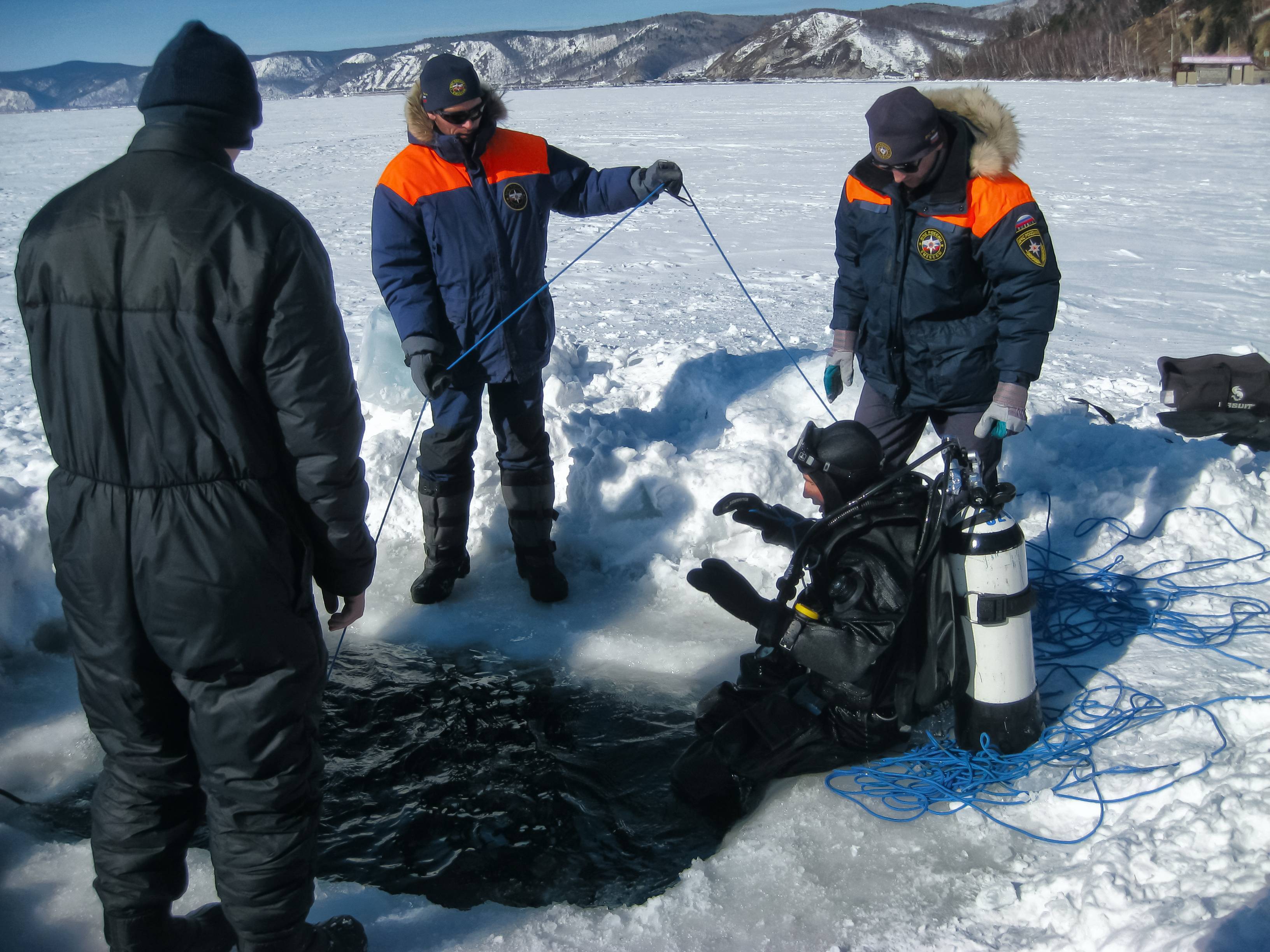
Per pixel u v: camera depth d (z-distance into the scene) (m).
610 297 8.84
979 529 2.59
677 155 22.92
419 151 3.31
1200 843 2.15
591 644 3.56
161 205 1.66
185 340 1.65
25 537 3.56
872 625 2.54
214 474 1.71
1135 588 3.62
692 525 4.09
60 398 1.71
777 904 2.30
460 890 2.52
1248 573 3.68
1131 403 5.59
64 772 2.91
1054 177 16.77
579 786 2.89
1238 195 14.59
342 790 2.88
